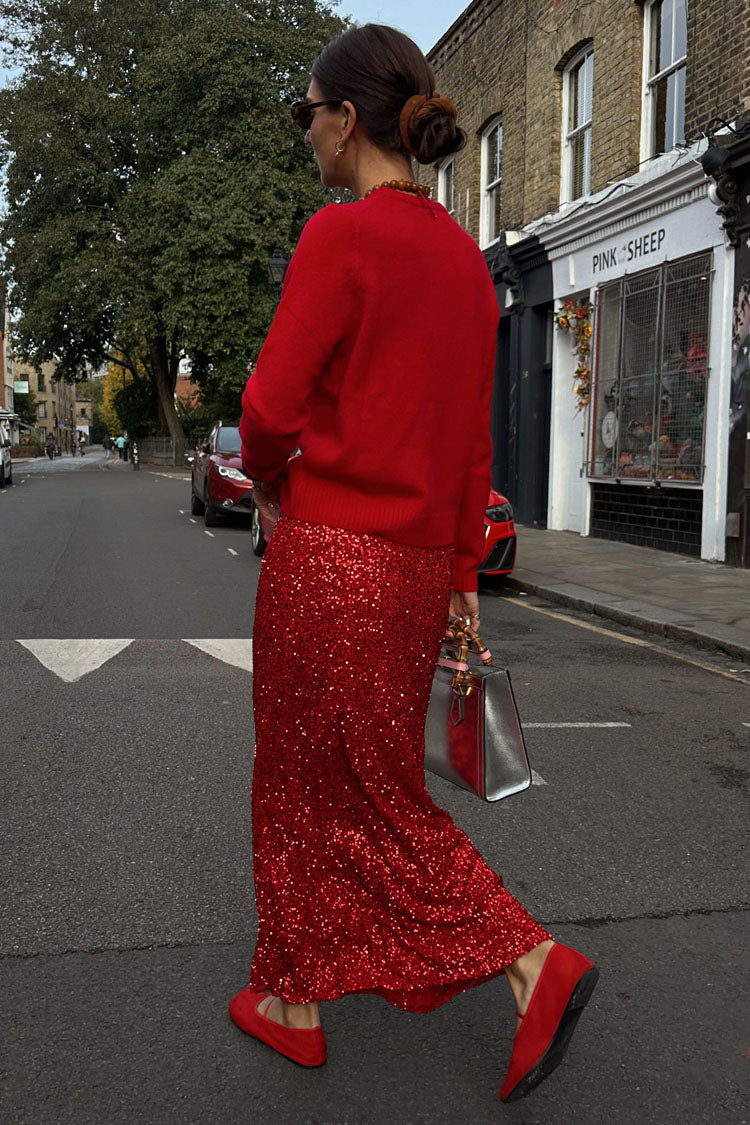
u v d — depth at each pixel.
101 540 13.55
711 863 3.16
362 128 1.75
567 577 9.88
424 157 1.75
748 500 10.17
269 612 1.76
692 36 10.59
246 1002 2.15
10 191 34.41
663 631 7.38
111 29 33.00
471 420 1.82
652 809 3.65
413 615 1.76
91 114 32.81
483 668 1.95
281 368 1.58
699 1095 1.95
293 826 1.82
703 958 2.55
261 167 28.83
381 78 1.72
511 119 15.55
